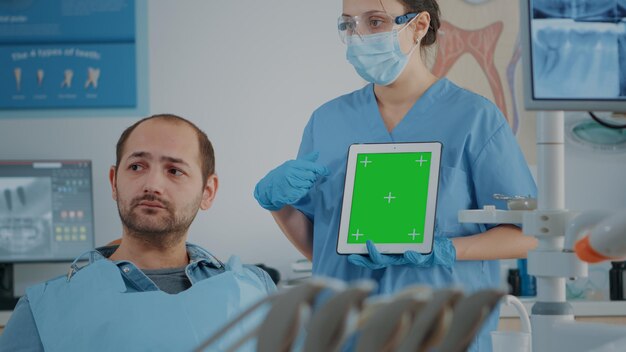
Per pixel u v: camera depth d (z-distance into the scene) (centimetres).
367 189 216
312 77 413
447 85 236
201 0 413
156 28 413
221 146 411
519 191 224
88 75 413
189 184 167
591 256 109
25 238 392
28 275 407
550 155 136
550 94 127
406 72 232
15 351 157
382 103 239
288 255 408
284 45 414
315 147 241
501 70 408
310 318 67
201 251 176
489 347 212
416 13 226
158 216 166
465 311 73
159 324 158
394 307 69
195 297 162
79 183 394
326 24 413
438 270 218
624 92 128
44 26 414
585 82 128
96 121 412
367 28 224
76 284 161
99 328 156
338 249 214
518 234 220
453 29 408
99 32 413
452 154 226
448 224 223
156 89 412
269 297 68
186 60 412
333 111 243
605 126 386
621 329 122
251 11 414
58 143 412
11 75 413
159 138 166
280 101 412
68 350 155
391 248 211
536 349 133
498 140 227
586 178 409
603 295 394
